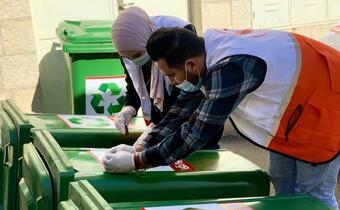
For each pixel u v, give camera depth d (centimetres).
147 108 299
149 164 222
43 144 232
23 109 524
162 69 217
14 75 512
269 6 687
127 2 594
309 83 224
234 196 234
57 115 320
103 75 407
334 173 245
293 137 228
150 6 610
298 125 227
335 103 228
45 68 544
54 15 548
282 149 232
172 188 227
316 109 226
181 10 628
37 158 224
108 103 413
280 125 227
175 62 212
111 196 220
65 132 284
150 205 194
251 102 227
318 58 228
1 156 279
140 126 311
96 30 420
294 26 718
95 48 397
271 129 228
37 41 540
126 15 264
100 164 237
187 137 214
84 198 173
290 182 268
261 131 232
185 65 213
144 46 261
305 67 223
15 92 517
